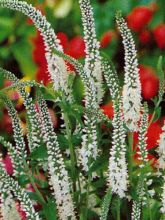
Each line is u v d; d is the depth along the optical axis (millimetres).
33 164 1115
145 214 1146
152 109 1427
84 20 1061
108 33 1531
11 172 1301
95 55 1073
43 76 1428
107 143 1103
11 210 1035
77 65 1022
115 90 998
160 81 1085
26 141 1321
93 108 1048
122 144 1020
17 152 1063
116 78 1059
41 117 1053
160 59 1072
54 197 1088
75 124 1138
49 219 1054
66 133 1152
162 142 1098
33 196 1074
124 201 1126
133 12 1515
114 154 1024
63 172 1053
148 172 1081
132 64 1053
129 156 1093
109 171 1048
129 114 1069
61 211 1071
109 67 994
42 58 1461
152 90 1408
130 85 1061
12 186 962
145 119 1037
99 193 1106
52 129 1039
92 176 1146
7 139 1471
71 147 1099
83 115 1126
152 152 1130
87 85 1037
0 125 1466
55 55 1064
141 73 1416
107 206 964
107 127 1085
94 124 1054
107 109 1246
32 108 1098
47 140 1041
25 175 1076
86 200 1104
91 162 1074
